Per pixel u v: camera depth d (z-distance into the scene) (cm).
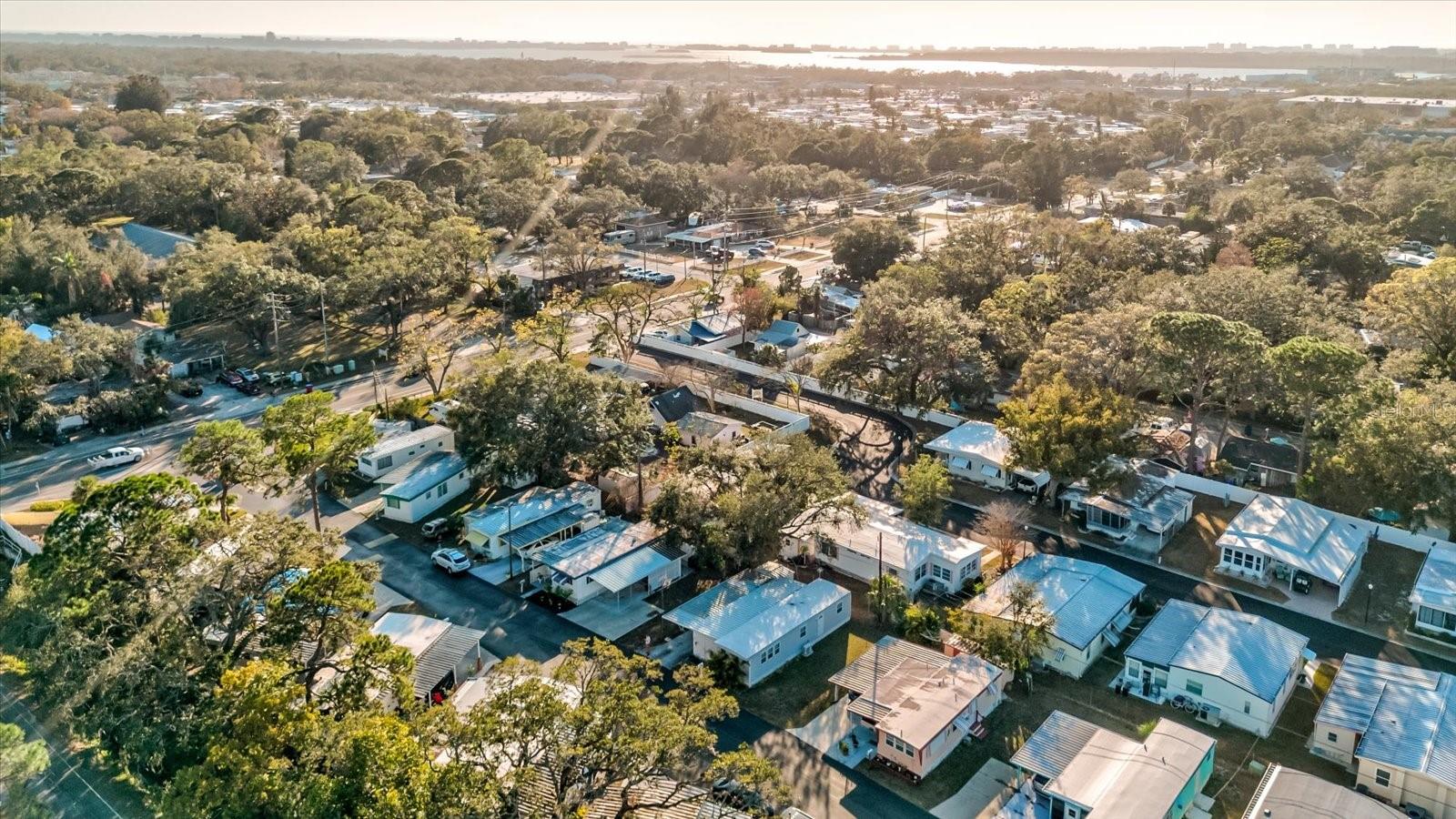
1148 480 6738
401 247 11088
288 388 9225
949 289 10606
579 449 6556
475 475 7081
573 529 6328
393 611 5578
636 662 3922
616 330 9781
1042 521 6656
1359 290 10838
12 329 8388
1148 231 11469
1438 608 5216
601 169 17388
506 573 6038
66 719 4328
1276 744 4450
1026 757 4112
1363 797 3775
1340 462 6188
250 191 13988
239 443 5772
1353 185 16725
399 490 6738
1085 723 4334
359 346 10350
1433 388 6550
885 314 8012
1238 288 8331
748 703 4791
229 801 3278
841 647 5278
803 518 6169
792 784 4200
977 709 4612
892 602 5406
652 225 16088
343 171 17075
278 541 4419
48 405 8144
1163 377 7106
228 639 4328
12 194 13812
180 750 3816
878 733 4322
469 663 4969
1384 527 6294
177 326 10044
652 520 6066
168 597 4194
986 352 8412
